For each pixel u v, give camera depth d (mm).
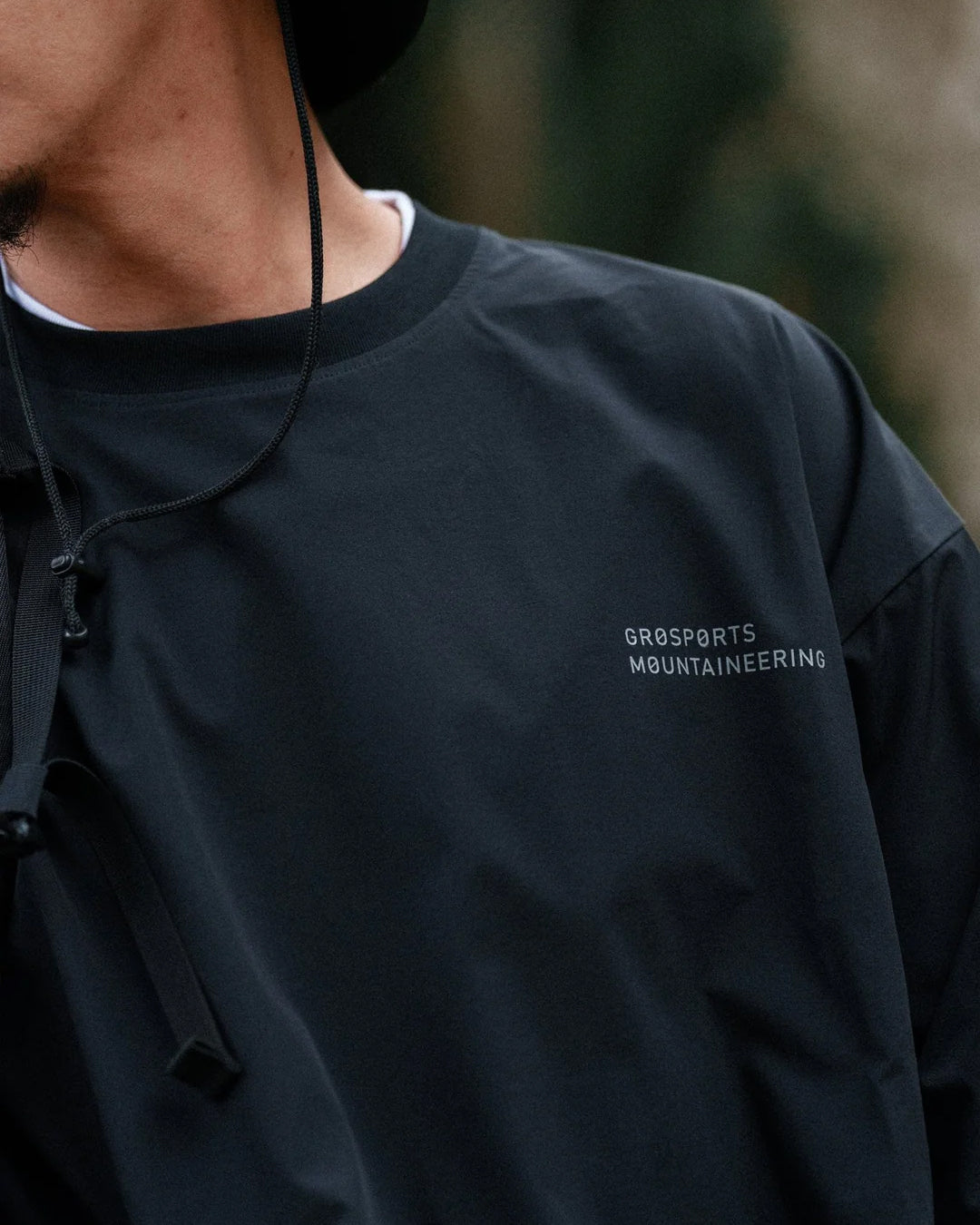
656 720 1180
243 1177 1041
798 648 1216
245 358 1148
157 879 1061
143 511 1104
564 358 1244
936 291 4359
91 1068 1057
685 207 4133
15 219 1075
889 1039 1190
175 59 1095
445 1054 1095
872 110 4332
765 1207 1189
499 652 1145
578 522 1194
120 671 1093
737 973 1189
